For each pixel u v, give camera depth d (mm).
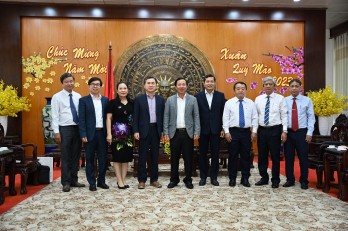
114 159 4883
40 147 8328
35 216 3611
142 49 8492
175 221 3432
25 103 8234
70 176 4957
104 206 3996
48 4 8336
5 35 8250
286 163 5148
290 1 8250
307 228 3227
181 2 8328
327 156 4723
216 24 8656
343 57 10500
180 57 8539
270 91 5078
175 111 4934
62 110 4918
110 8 8461
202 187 5027
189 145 4977
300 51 8719
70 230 3174
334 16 9570
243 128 5078
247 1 8266
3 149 4523
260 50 8703
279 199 4328
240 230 3174
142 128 4906
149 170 6020
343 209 3883
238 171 6441
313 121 5004
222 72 8648
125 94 4914
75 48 8453
